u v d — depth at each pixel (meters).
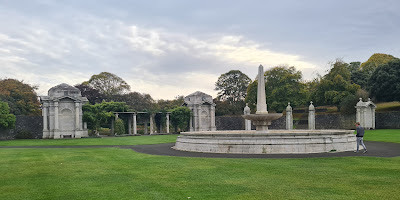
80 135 57.16
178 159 19.03
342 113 63.69
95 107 60.69
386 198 9.24
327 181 11.65
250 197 9.62
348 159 17.50
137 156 21.39
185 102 77.81
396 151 21.77
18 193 10.76
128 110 65.62
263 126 27.38
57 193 10.62
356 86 65.69
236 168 15.00
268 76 72.81
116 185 11.71
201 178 12.71
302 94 70.81
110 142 39.06
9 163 18.61
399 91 58.78
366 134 42.44
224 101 97.94
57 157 21.61
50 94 56.75
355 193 9.84
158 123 74.38
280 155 19.86
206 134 23.34
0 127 52.09
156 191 10.63
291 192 10.12
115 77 94.00
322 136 21.56
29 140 48.56
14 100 64.94
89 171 15.08
